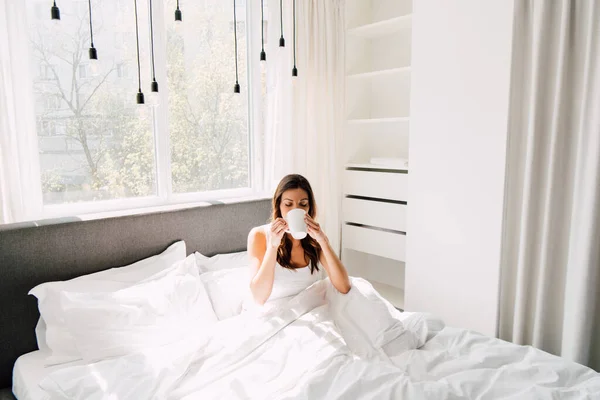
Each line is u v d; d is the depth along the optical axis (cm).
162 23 232
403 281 318
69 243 184
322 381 128
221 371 139
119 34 218
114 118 220
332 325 168
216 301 195
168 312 172
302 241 198
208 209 233
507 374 129
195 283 190
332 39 285
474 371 132
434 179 243
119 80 220
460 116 227
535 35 193
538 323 201
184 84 245
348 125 309
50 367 158
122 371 134
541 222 203
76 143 208
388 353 152
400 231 296
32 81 191
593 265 181
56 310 162
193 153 253
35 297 176
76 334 155
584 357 185
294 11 272
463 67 224
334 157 291
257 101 275
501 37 207
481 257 225
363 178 293
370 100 326
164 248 216
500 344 151
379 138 324
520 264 204
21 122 184
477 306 229
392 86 311
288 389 131
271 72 275
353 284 188
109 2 213
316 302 185
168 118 239
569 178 193
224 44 260
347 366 136
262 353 150
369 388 123
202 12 249
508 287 219
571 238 187
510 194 213
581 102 188
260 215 259
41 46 194
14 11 179
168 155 240
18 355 173
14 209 181
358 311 170
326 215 296
